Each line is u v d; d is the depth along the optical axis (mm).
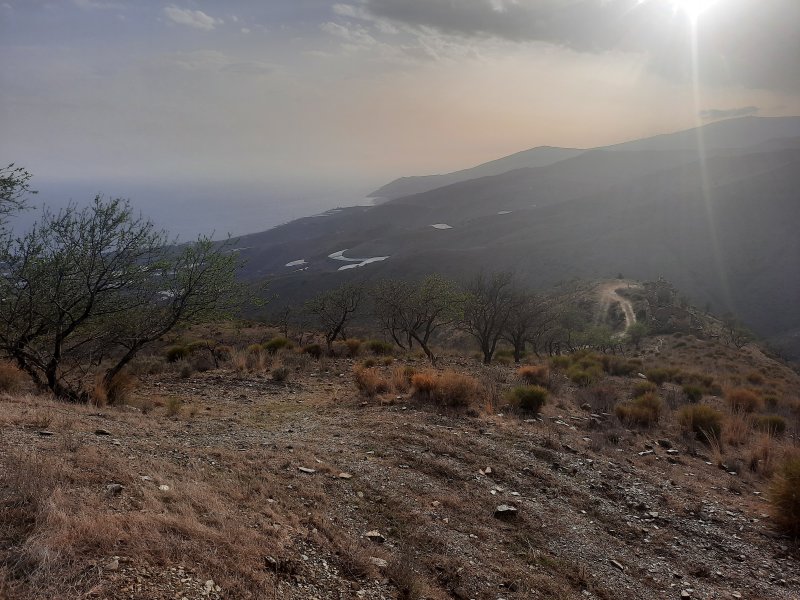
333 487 5746
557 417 10906
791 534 6742
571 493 6961
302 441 7430
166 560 3332
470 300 25219
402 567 4207
